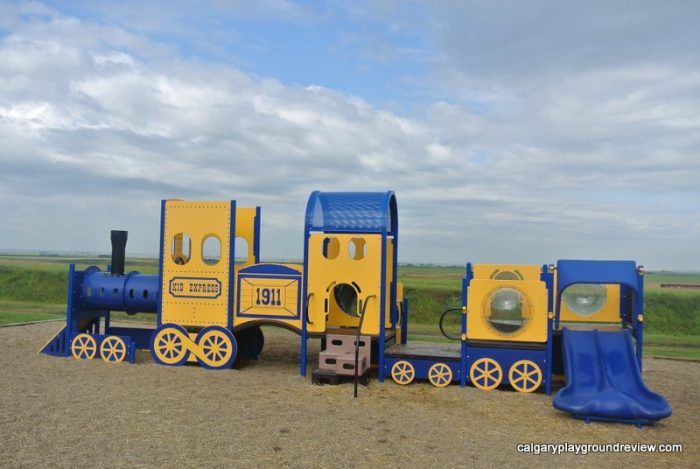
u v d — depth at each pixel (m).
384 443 6.92
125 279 12.29
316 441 6.91
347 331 10.79
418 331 19.59
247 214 12.51
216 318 11.40
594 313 10.88
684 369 12.73
